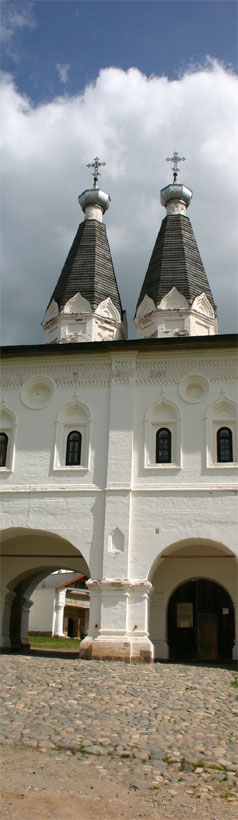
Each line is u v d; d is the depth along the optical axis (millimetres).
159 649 23734
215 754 9828
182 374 23000
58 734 10422
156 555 21266
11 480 22812
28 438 23234
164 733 10867
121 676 16625
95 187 31891
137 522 21688
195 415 22547
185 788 8516
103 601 20875
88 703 12828
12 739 10039
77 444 23141
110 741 10188
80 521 21938
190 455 22141
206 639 24312
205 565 24109
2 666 17422
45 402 23609
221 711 12859
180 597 24906
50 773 8781
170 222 29859
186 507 21594
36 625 44219
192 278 27641
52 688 14227
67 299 27594
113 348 23078
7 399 23828
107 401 23156
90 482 22328
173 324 26578
